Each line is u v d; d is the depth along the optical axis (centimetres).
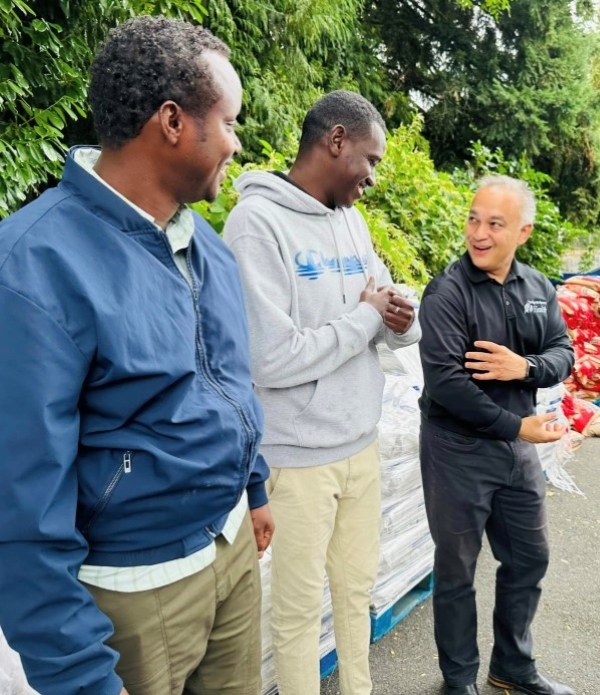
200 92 107
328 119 173
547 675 242
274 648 187
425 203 505
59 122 373
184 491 113
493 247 200
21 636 98
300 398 173
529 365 200
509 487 209
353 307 184
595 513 369
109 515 110
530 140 1129
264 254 166
